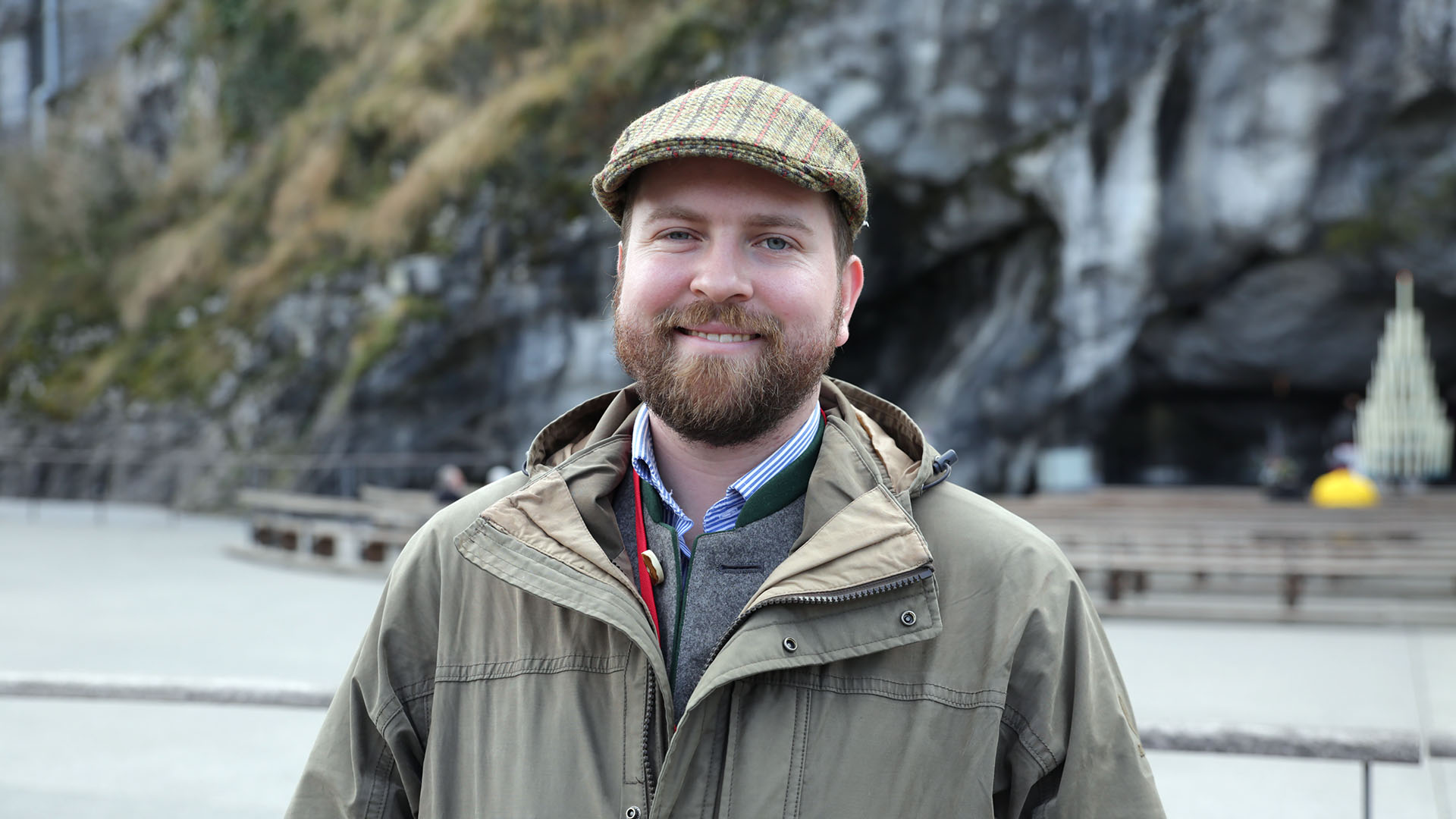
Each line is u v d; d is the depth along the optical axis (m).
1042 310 18.73
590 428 1.74
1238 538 10.37
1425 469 14.93
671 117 1.41
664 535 1.47
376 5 22.16
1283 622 8.88
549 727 1.40
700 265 1.41
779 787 1.32
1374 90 16.80
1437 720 5.82
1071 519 11.40
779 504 1.46
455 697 1.48
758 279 1.40
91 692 3.11
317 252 19.45
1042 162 17.53
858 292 1.60
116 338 21.70
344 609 9.29
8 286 23.14
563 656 1.43
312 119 21.42
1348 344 20.22
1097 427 20.66
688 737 1.31
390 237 18.45
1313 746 2.47
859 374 21.44
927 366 20.94
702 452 1.49
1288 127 17.05
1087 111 17.31
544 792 1.36
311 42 22.69
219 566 12.20
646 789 1.35
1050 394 18.67
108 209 23.73
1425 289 18.80
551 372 17.84
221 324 19.95
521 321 17.91
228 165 22.91
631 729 1.37
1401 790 4.71
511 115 18.23
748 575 1.42
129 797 4.60
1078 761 1.36
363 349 17.66
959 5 17.20
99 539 14.84
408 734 1.51
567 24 19.16
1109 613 9.17
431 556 1.58
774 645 1.32
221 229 21.16
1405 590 10.48
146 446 19.47
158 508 18.94
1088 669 1.39
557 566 1.41
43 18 26.36
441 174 18.41
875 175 18.22
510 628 1.48
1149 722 2.57
